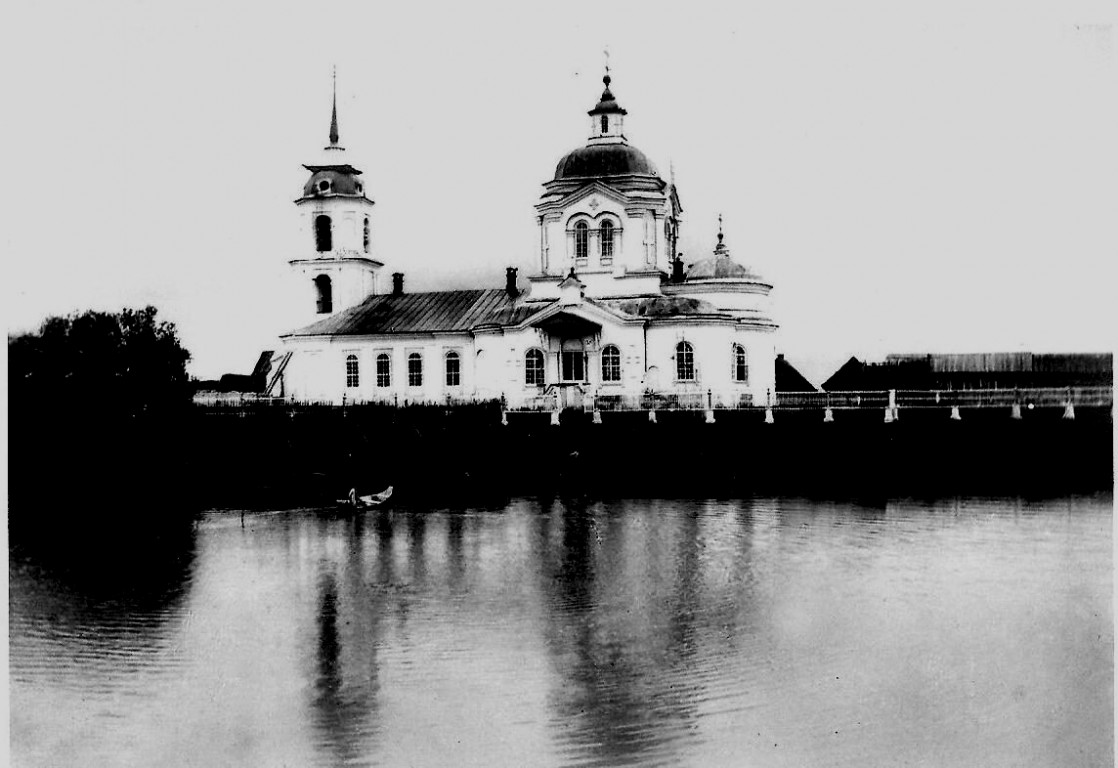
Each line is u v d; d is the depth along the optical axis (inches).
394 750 1132.5
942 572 1713.8
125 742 1186.0
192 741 1163.3
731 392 2869.1
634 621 1494.8
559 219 3122.5
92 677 1343.5
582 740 1138.0
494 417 2711.6
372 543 2012.8
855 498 2369.6
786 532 2020.2
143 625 1528.1
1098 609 1531.7
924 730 1179.3
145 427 2773.1
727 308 3097.9
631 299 3038.9
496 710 1215.6
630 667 1326.3
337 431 2763.3
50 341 2711.6
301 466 2753.4
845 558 1812.3
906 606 1551.4
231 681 1309.1
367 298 3469.5
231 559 1899.6
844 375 3115.2
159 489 2664.9
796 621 1489.9
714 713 1202.6
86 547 2020.2
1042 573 1704.0
